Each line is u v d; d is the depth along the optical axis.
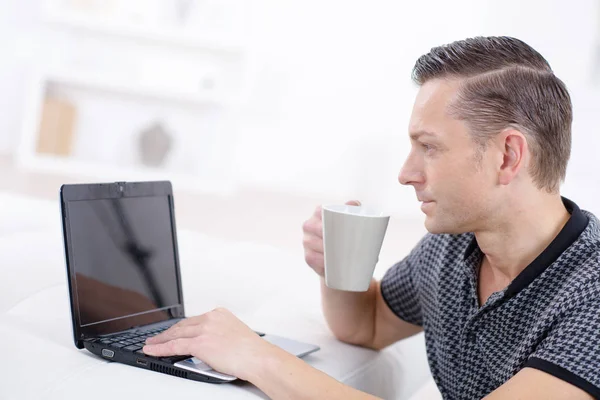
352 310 1.16
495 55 0.93
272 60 5.58
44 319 1.02
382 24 5.41
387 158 5.49
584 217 0.96
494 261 1.00
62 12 4.83
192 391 0.82
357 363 1.09
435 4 5.26
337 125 5.58
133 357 0.88
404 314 1.21
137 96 5.02
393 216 5.41
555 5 4.74
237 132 5.09
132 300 1.05
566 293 0.88
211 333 0.88
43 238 1.31
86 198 0.99
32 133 4.85
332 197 5.65
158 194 1.15
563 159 0.95
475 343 1.01
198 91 4.89
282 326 1.18
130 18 5.02
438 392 1.31
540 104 0.93
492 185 0.93
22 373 0.82
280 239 3.77
